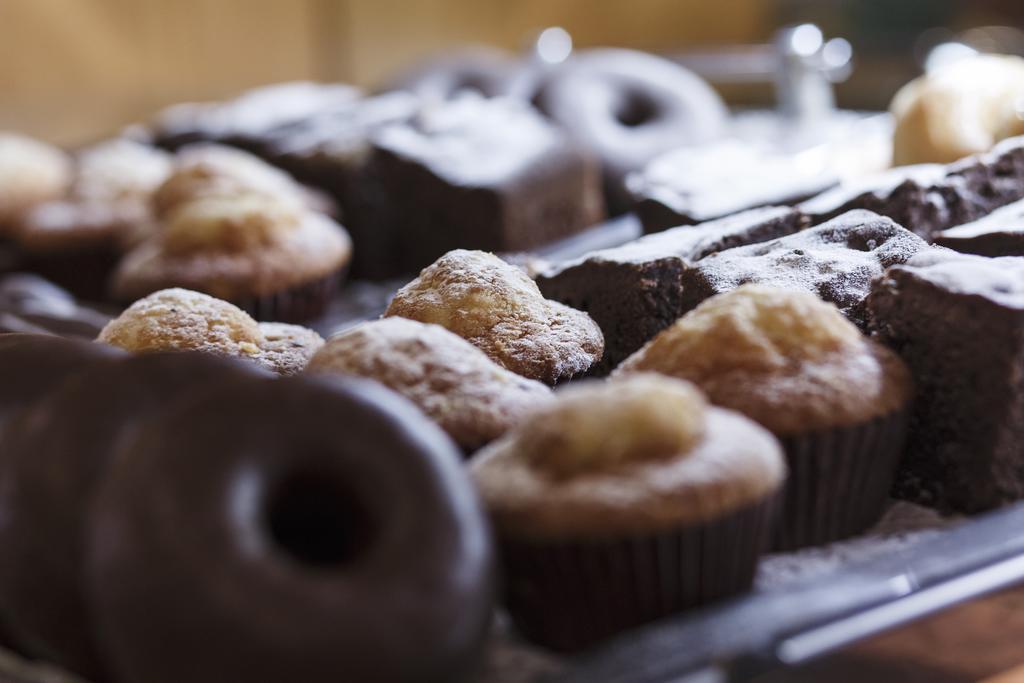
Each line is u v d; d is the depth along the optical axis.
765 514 0.56
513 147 1.10
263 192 0.98
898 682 0.56
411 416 0.53
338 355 0.59
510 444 0.56
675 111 1.21
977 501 0.61
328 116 1.28
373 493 0.52
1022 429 0.61
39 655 0.56
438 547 0.51
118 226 1.14
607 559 0.54
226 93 1.90
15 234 1.22
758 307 0.60
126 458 0.52
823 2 1.83
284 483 0.52
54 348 0.58
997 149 0.74
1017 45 1.51
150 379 0.55
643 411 0.54
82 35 1.75
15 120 1.72
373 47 1.99
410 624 0.51
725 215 0.79
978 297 0.60
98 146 1.41
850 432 0.59
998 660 0.58
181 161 1.11
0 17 1.68
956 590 0.56
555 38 1.42
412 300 0.65
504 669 0.56
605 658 0.53
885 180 0.73
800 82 1.25
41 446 0.54
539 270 0.72
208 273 0.89
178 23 1.83
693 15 2.10
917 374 0.61
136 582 0.51
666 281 0.68
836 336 0.60
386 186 1.14
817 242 0.67
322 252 0.93
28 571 0.54
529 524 0.54
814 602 0.54
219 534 0.51
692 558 0.55
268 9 1.90
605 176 1.16
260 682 0.50
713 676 0.53
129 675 0.52
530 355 0.64
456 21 2.04
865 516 0.61
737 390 0.59
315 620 0.50
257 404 0.53
